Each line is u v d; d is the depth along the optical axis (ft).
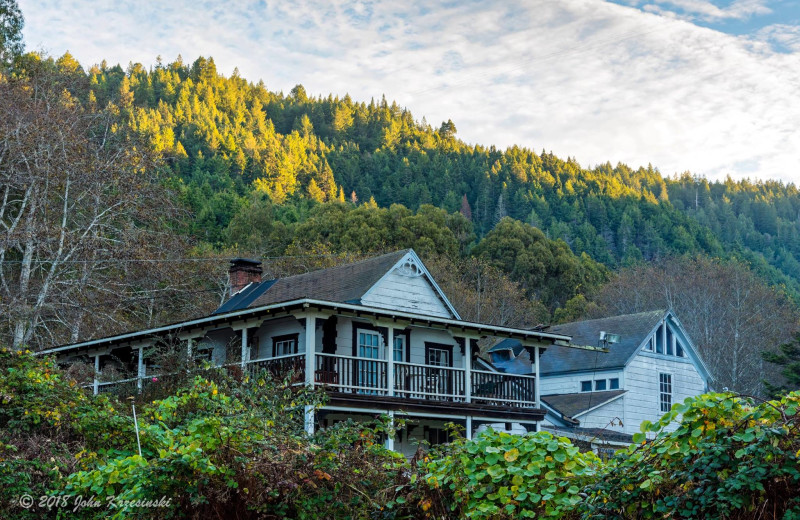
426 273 81.56
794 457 20.39
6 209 113.19
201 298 123.54
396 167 490.49
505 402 78.74
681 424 23.22
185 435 31.91
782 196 654.53
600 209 432.25
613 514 22.93
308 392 45.88
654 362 108.68
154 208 114.83
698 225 405.39
